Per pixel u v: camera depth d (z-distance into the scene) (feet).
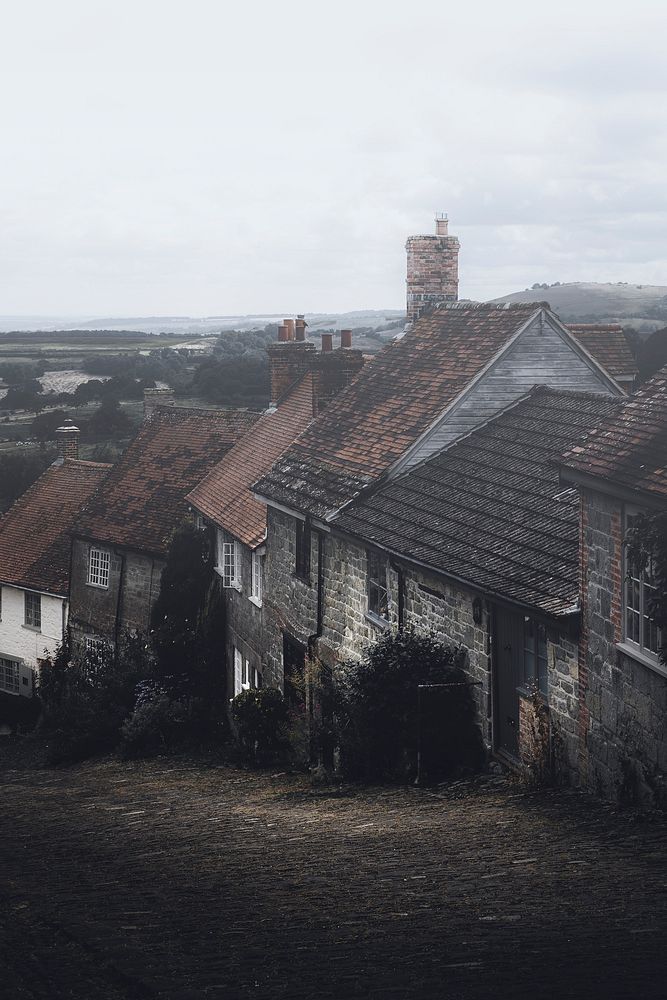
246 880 33.78
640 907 26.21
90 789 70.08
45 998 20.80
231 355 532.73
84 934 26.25
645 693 43.65
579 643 48.96
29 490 147.54
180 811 54.44
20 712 128.77
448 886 30.78
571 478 48.75
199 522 109.29
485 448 72.18
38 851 43.34
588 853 34.30
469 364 78.07
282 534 84.02
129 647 104.53
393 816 46.85
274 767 72.18
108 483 127.34
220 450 121.90
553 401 73.92
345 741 60.70
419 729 56.65
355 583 71.87
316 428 87.97
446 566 58.49
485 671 56.80
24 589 132.98
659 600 39.83
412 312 99.76
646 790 43.68
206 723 92.73
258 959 23.21
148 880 34.81
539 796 48.34
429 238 99.04
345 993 19.98
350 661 65.51
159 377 454.81
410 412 78.43
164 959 23.45
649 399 49.42
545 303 76.89
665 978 19.80
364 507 71.82
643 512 42.75
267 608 87.51
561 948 22.67
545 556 54.85
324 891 31.17
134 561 116.88
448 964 21.88
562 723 50.70
